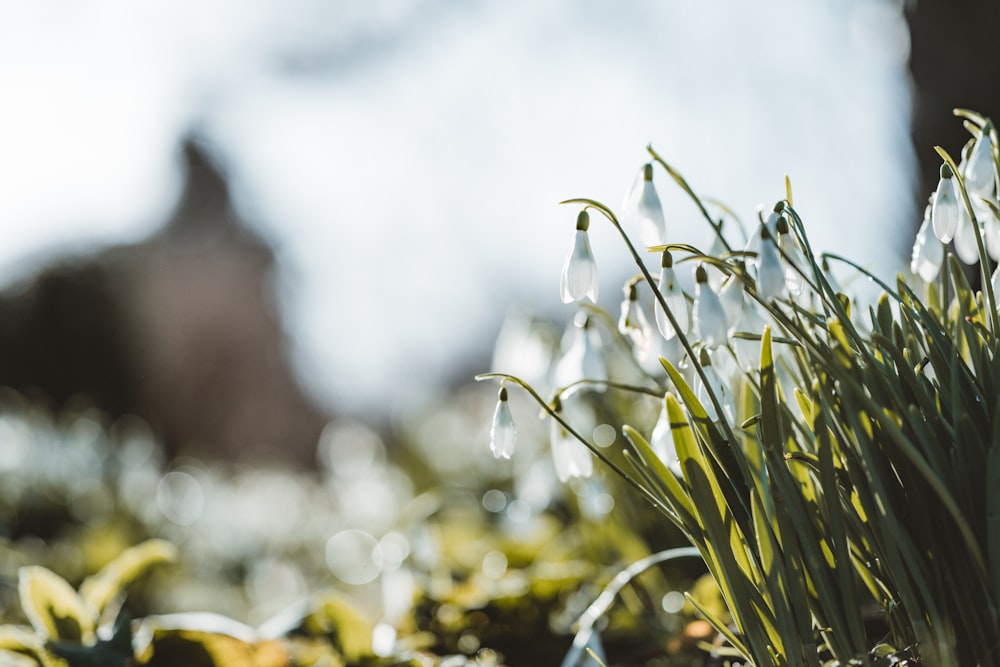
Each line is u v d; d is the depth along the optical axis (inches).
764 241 55.3
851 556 60.7
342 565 211.6
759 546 56.4
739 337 60.9
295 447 685.3
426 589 109.4
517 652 100.8
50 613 87.7
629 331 65.2
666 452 65.3
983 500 51.6
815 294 68.3
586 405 113.3
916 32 123.1
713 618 60.6
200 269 688.4
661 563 108.6
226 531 268.4
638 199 60.2
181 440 659.4
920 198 126.3
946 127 121.6
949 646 52.4
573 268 60.0
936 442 52.9
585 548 118.0
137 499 250.4
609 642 96.3
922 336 62.0
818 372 55.0
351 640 89.0
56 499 230.1
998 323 54.9
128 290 648.4
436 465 219.5
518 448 163.9
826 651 68.2
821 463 53.8
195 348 674.8
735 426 61.6
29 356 615.8
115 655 81.2
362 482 230.8
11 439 232.5
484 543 134.0
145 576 174.4
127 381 642.2
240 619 197.3
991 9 117.9
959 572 52.9
